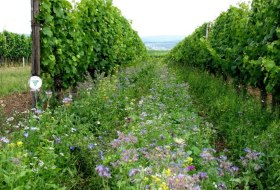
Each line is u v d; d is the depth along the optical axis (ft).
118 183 11.98
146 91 38.22
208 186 13.29
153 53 262.06
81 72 36.01
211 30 59.57
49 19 25.58
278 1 24.59
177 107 28.07
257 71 28.17
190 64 77.92
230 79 47.11
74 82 33.53
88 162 15.23
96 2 41.63
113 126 22.76
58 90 30.99
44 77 27.02
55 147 15.99
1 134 19.21
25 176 12.47
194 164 16.05
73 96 32.12
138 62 73.36
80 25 36.01
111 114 24.54
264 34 27.68
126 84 37.76
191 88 46.50
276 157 16.78
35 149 15.34
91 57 39.96
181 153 14.35
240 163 17.43
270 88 24.45
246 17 35.06
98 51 42.78
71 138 16.87
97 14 41.22
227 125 25.22
